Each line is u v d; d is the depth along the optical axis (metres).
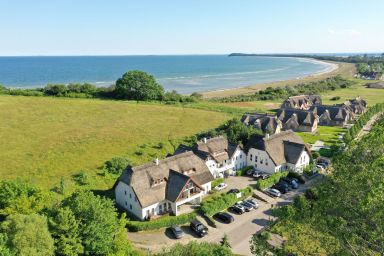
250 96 191.25
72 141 96.62
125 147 94.56
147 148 95.00
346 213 30.70
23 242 35.47
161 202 60.03
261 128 106.75
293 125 120.75
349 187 31.94
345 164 36.53
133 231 55.56
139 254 47.03
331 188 34.72
